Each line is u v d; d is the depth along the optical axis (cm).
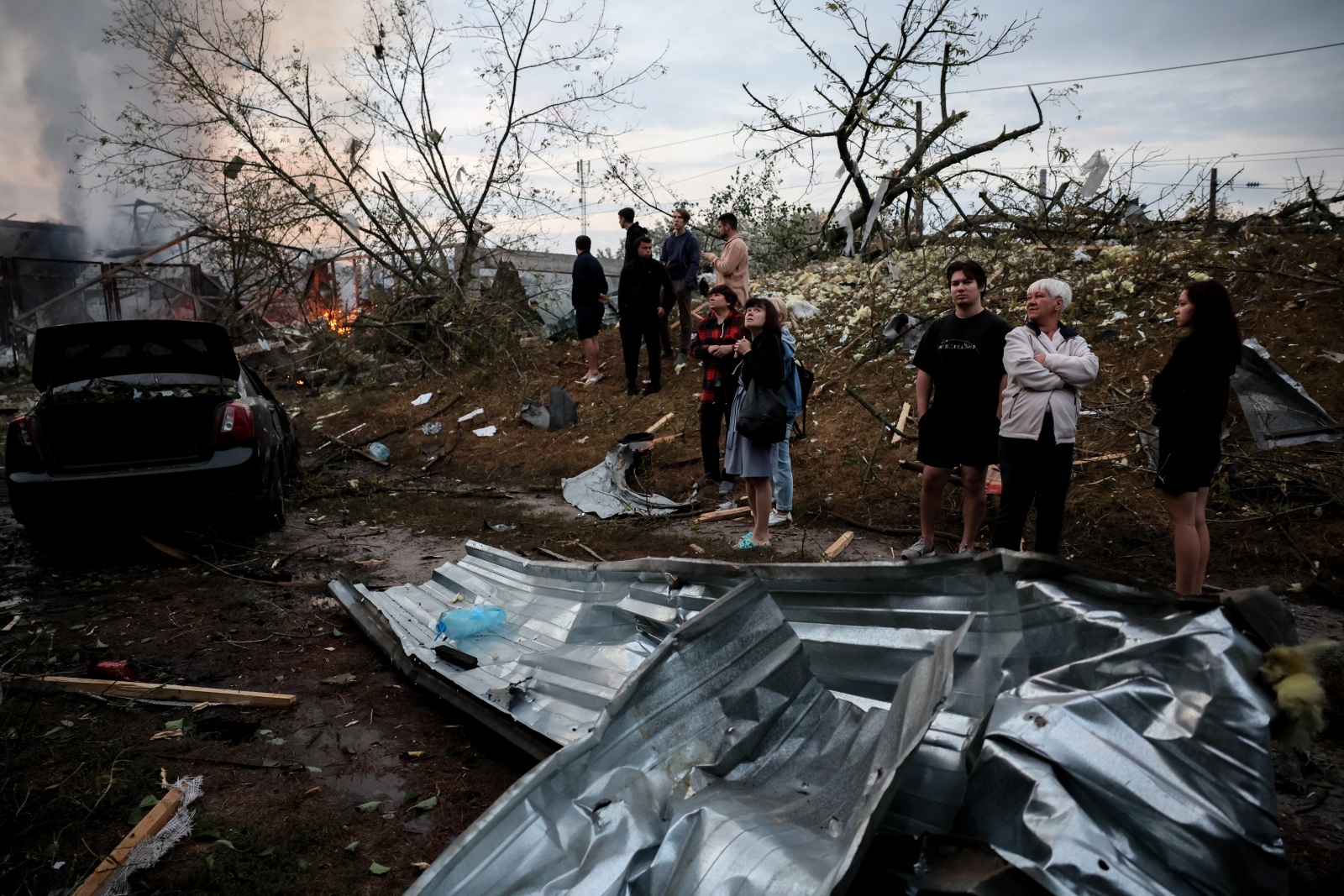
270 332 1761
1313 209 963
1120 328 791
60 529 573
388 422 1109
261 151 1306
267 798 292
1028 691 216
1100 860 172
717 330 725
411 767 314
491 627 407
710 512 693
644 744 241
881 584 264
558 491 809
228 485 586
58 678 370
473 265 1441
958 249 1135
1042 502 431
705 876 192
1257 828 186
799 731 262
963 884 169
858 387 845
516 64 1266
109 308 1980
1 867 246
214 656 416
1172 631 208
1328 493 532
